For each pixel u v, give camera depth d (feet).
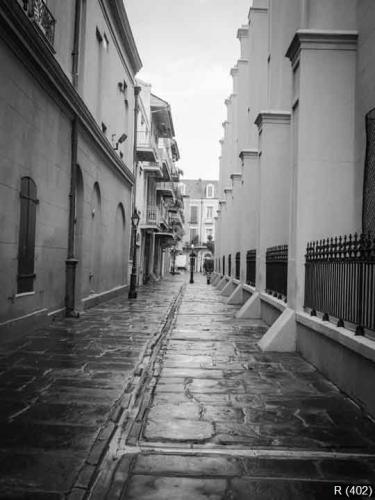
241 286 60.29
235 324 40.11
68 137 39.34
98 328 34.73
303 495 10.47
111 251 62.13
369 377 16.39
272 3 44.65
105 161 55.21
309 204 27.35
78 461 11.80
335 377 20.07
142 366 22.70
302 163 27.40
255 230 59.77
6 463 11.63
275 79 44.11
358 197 26.43
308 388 19.43
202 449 12.92
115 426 14.38
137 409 16.30
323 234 27.35
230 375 21.50
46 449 12.51
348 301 19.92
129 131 73.41
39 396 17.31
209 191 308.19
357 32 27.07
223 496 10.37
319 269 24.49
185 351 27.17
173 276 186.91
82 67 42.91
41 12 32.09
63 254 39.19
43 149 33.22
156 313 46.42
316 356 23.22
